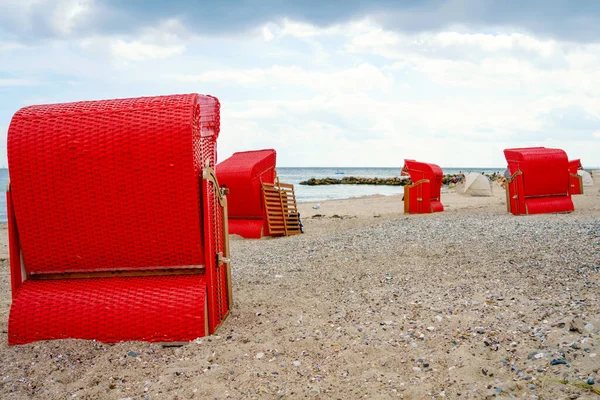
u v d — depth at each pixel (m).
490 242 9.58
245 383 3.80
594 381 3.29
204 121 5.46
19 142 4.79
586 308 4.89
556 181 15.12
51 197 4.82
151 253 4.93
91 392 3.74
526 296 5.65
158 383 3.85
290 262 9.53
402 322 5.09
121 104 4.90
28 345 4.68
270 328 5.18
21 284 5.06
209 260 4.94
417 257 8.82
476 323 4.82
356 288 6.90
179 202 4.74
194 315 4.81
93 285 5.03
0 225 21.53
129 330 4.80
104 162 4.71
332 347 4.52
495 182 49.00
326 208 27.19
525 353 3.95
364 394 3.54
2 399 3.68
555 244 8.80
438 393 3.44
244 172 14.41
